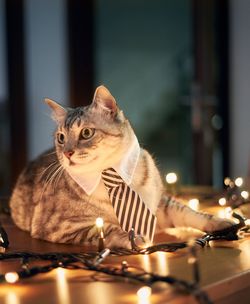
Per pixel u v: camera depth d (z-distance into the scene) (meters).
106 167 0.89
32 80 2.38
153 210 0.94
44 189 0.97
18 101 2.26
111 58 2.44
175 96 2.40
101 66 2.42
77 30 2.32
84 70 2.34
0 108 2.33
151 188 0.94
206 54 2.14
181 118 2.38
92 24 2.35
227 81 2.46
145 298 0.62
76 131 0.90
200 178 2.16
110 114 0.91
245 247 0.86
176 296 0.63
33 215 0.98
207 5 2.14
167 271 0.72
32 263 0.78
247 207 1.17
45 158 1.06
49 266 0.73
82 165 0.88
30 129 2.38
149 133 2.47
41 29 2.39
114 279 0.70
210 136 2.18
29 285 0.69
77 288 0.67
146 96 2.47
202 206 1.19
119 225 0.89
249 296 0.74
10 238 0.96
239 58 2.46
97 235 0.87
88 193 0.89
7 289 0.67
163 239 0.92
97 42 2.39
